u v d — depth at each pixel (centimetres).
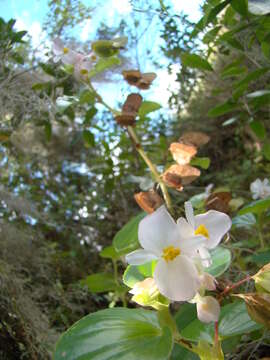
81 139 41
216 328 11
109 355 11
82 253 35
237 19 23
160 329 12
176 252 11
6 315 22
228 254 14
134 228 18
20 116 27
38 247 31
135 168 34
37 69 29
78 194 41
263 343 15
